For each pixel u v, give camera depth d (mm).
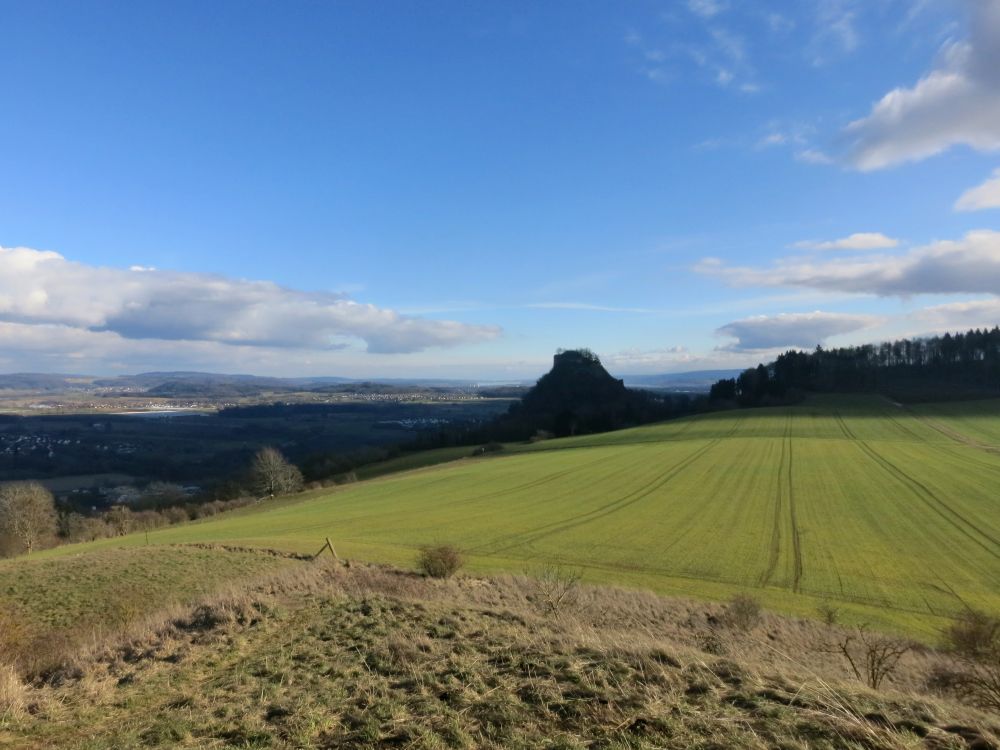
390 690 7984
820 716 6184
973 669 10531
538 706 6973
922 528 35719
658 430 92750
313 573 20016
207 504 70188
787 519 39000
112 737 7371
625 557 31078
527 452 84375
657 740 5949
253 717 7500
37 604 20219
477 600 17891
